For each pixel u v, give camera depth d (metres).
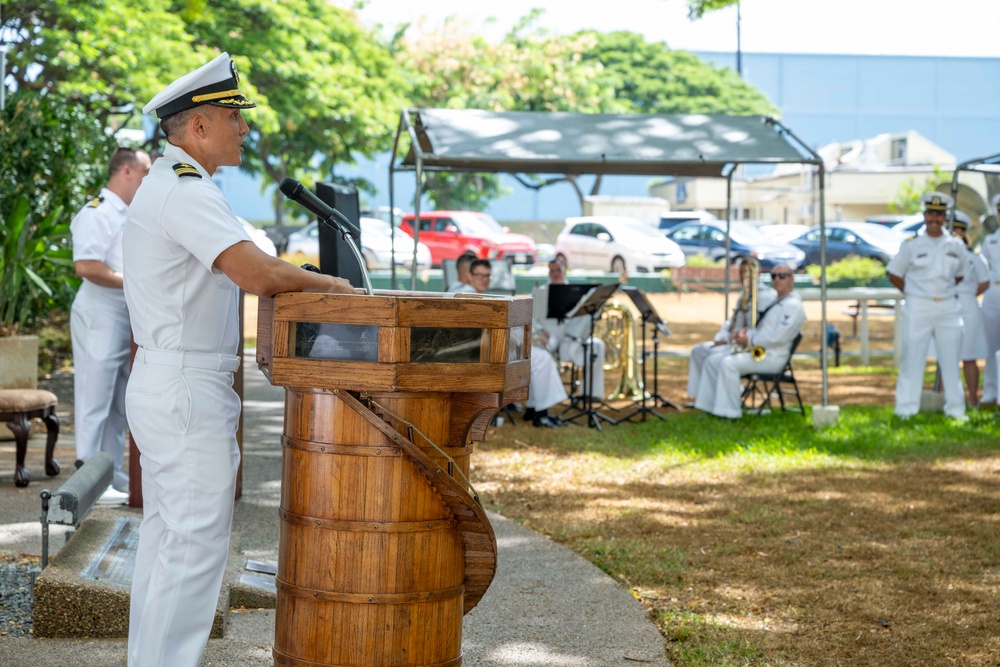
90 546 4.58
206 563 3.19
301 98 23.97
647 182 58.56
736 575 5.46
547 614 4.74
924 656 4.34
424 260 27.00
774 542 6.11
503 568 5.46
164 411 3.14
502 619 4.66
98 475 4.75
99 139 13.98
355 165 31.11
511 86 34.88
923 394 11.03
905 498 7.23
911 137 41.91
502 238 28.16
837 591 5.20
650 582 5.33
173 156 3.22
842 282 19.81
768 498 7.21
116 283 6.31
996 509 6.92
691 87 41.97
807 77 66.44
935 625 4.72
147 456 3.18
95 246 6.26
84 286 6.46
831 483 7.68
